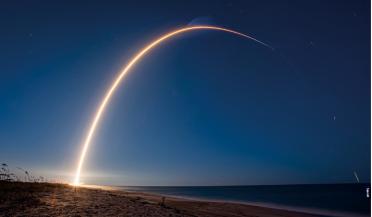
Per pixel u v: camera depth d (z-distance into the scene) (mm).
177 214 15656
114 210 14281
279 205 46938
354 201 63719
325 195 96312
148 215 14023
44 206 13367
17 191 16516
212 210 25281
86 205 14812
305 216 29672
